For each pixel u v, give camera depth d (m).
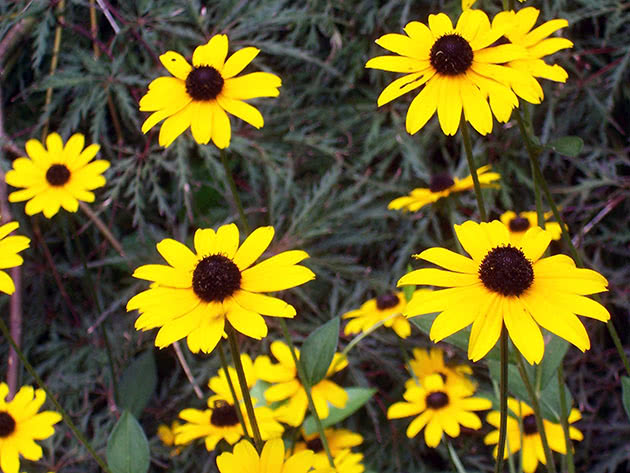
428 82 0.29
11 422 0.36
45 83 0.50
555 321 0.24
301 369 0.33
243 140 0.51
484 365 0.47
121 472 0.30
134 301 0.26
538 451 0.38
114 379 0.45
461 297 0.25
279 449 0.24
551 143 0.30
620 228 0.51
